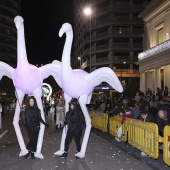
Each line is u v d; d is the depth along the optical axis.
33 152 9.26
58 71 9.91
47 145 12.05
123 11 66.31
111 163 8.74
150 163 8.65
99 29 70.69
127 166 8.37
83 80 9.55
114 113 15.60
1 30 78.75
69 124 9.32
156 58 31.97
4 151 10.66
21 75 9.09
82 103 9.73
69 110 9.38
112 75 9.66
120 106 15.57
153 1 33.25
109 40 68.31
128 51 67.00
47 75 9.96
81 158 9.44
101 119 17.33
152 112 12.91
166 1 30.27
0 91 55.88
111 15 67.06
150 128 8.95
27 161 8.95
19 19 8.80
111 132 14.68
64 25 9.04
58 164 8.55
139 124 10.05
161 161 8.90
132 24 66.19
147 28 37.94
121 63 66.75
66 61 9.27
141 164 8.64
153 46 34.47
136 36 66.12
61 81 9.79
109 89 64.50
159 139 8.36
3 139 13.91
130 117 12.56
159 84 32.59
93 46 72.56
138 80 66.25
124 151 10.81
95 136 15.38
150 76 36.91
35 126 9.15
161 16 33.12
